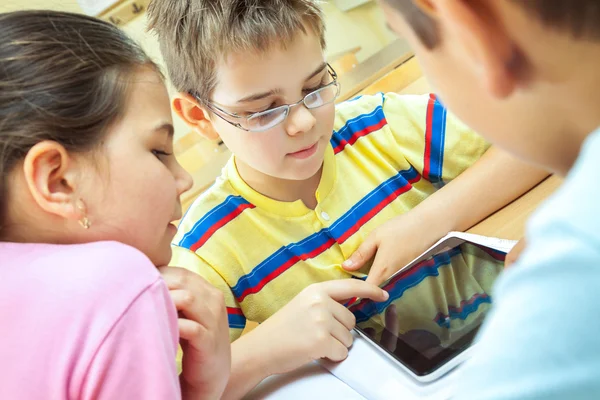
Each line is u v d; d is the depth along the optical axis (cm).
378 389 54
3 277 39
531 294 23
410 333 59
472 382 25
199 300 54
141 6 107
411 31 27
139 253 41
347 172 91
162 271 56
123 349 37
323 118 73
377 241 81
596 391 22
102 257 39
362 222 88
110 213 44
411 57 138
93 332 37
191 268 81
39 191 40
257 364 62
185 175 51
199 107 78
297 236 86
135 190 44
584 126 25
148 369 38
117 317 37
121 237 45
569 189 23
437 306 60
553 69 24
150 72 48
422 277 66
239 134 73
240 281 84
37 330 37
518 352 23
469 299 59
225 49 65
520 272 24
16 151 41
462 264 65
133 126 45
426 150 92
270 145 72
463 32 24
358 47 149
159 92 48
